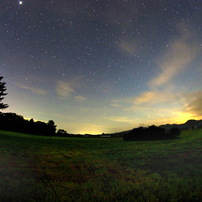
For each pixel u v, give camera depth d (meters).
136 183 5.81
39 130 58.56
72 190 5.25
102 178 6.74
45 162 10.09
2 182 5.83
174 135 23.66
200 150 12.05
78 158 11.84
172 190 4.94
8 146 17.14
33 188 5.30
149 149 15.19
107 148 18.70
